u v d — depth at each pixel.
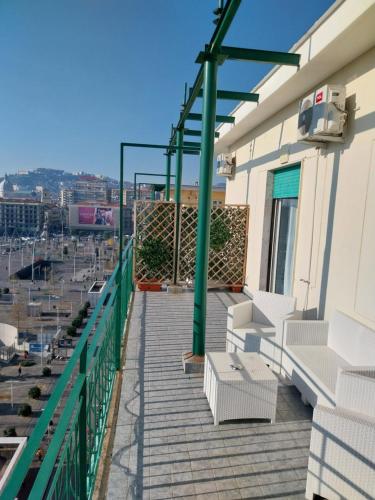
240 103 6.07
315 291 4.22
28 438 0.98
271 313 3.96
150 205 6.57
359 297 3.38
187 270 6.80
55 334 26.69
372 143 3.23
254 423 2.62
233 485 2.04
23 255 52.34
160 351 3.83
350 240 3.54
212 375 2.69
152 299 5.98
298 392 3.07
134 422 2.59
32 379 21.11
